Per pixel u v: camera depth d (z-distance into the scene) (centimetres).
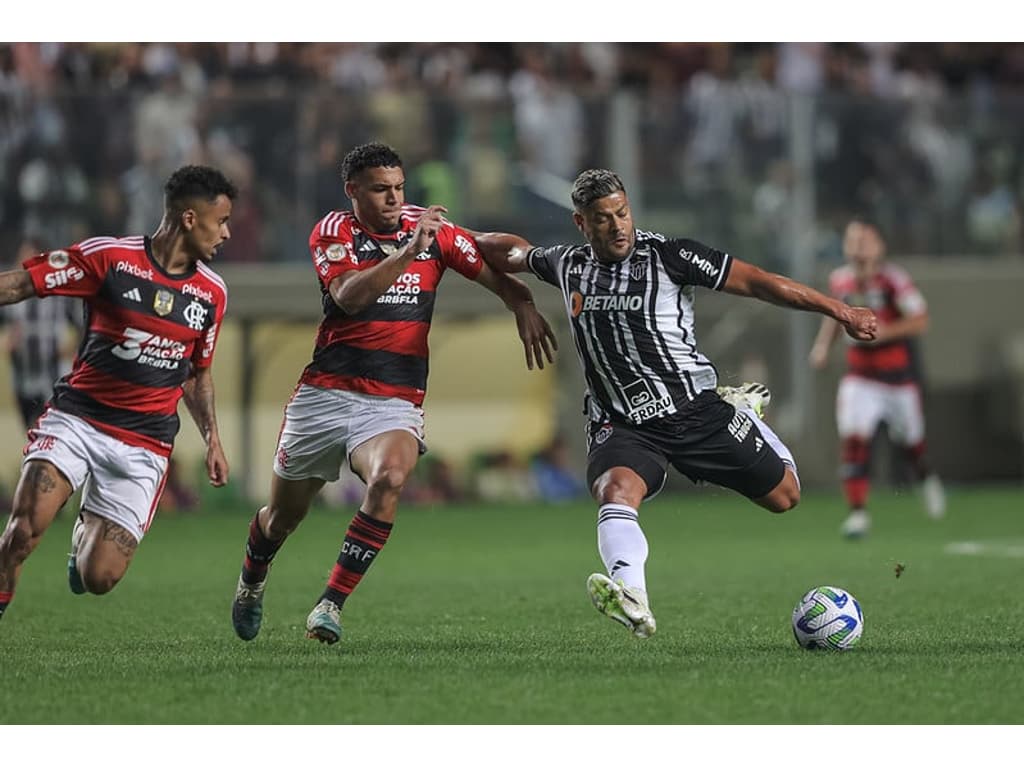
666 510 6894
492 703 2141
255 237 6900
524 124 7062
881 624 3008
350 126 6962
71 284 2448
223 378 7175
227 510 6956
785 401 7569
